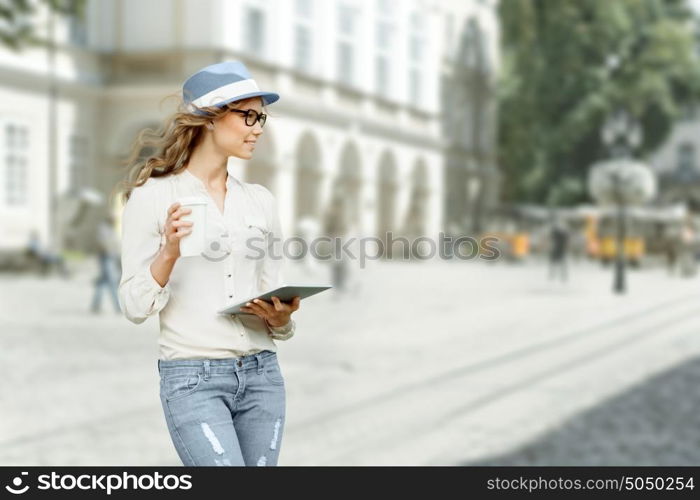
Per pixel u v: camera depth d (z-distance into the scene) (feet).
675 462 46.78
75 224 220.23
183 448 22.86
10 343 89.97
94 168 237.86
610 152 405.80
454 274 238.07
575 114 376.89
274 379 23.88
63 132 228.63
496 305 144.15
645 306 144.77
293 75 245.86
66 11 193.98
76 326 105.60
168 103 25.43
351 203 270.87
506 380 73.05
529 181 383.65
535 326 113.80
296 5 247.29
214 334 23.11
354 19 270.26
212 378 23.02
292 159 243.60
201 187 23.70
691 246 246.06
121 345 90.43
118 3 236.22
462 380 72.79
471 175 359.25
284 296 23.07
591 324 116.88
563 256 213.87
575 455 48.44
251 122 23.49
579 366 80.84
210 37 227.61
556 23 377.50
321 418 57.72
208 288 23.22
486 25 368.27
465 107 354.54
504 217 341.82
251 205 24.07
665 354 89.35
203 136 23.84
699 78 397.39
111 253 122.31
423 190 313.12
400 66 296.10
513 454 48.65
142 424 55.06
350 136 269.03
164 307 23.26
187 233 22.47
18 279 176.86
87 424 54.95
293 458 47.26
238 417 23.70
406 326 112.16
